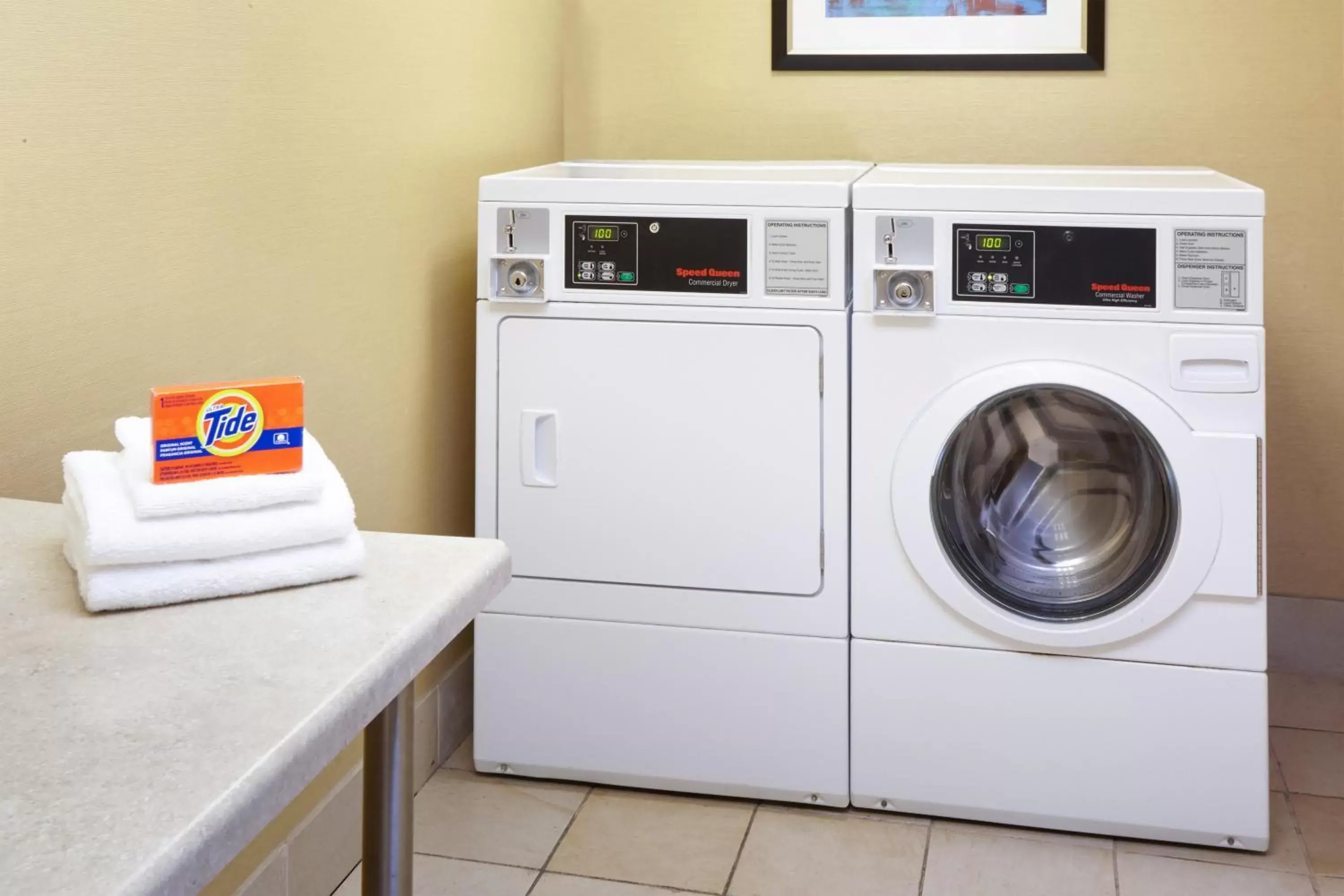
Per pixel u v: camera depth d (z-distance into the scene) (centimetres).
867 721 214
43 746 68
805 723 216
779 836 211
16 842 58
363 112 199
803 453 211
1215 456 196
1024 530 211
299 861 185
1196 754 202
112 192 142
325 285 190
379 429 210
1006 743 209
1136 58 269
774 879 198
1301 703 262
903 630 211
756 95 287
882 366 207
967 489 212
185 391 93
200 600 90
